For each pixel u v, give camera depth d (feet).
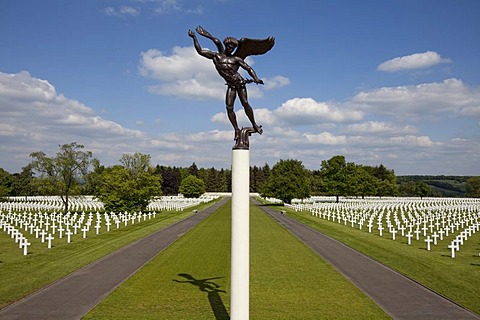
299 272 66.33
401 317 43.42
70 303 48.16
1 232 119.55
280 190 288.71
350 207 225.35
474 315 43.91
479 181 388.37
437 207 220.84
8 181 344.49
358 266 70.90
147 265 71.56
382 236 115.03
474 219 161.89
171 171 522.88
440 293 52.70
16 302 48.34
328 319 43.21
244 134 37.06
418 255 81.97
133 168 194.59
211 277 62.85
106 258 78.02
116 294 52.31
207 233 121.08
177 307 47.24
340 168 327.26
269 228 136.26
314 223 154.92
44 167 201.26
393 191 435.53
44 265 70.28
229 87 38.22
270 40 37.88
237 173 36.06
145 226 141.79
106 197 188.34
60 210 216.74
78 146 205.46
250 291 54.75
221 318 43.37
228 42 38.11
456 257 79.36
